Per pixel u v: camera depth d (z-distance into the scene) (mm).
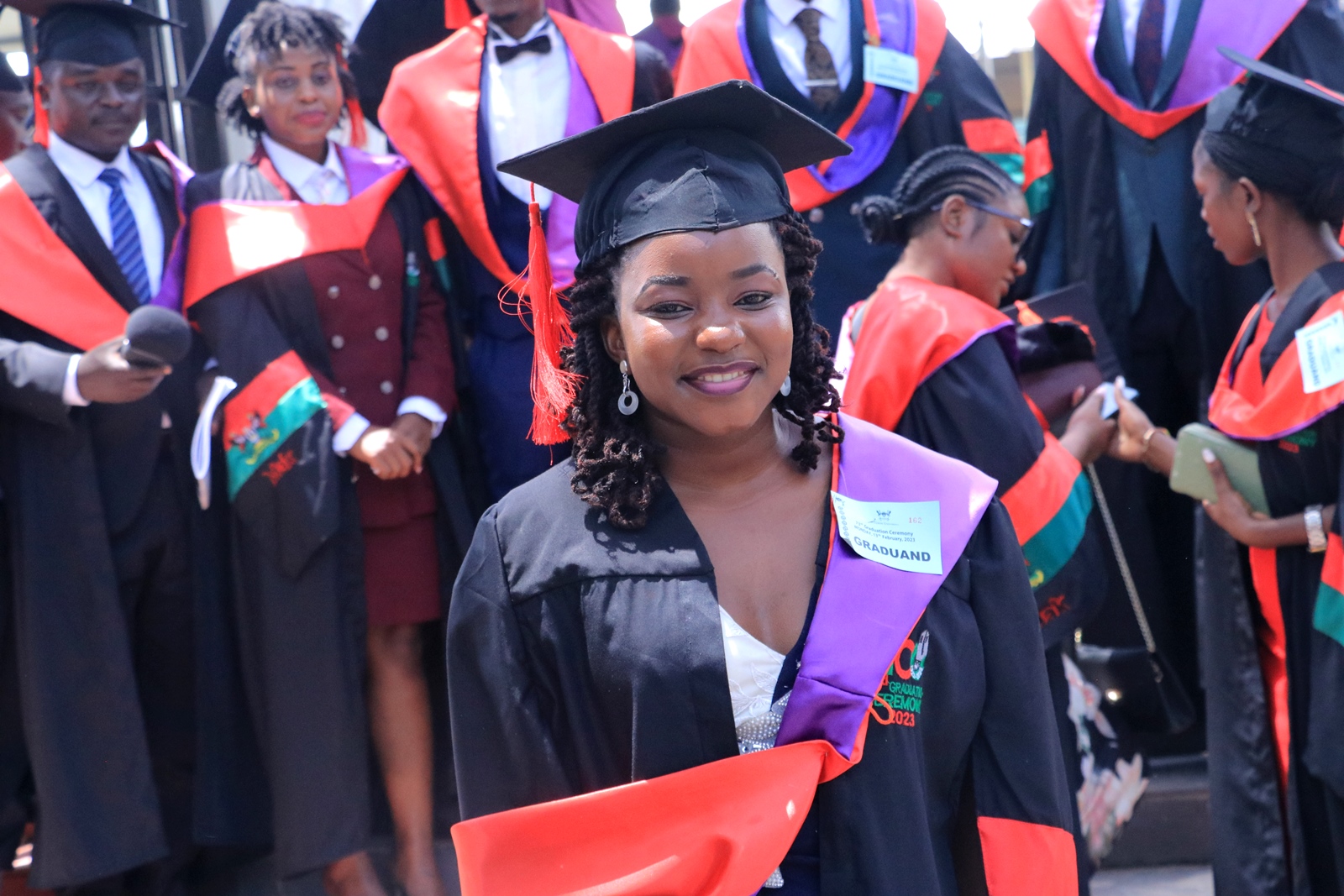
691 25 4062
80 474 3256
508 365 3641
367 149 4207
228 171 3516
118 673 3242
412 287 3521
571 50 3766
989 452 2844
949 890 1673
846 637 1602
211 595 3406
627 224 1626
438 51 3779
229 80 3783
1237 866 3066
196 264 3387
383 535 3445
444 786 3631
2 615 3322
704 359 1584
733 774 1547
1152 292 4047
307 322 3375
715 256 1578
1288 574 2973
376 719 3512
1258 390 2996
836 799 1582
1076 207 4086
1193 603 4098
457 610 1704
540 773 1646
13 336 3314
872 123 3932
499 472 3645
